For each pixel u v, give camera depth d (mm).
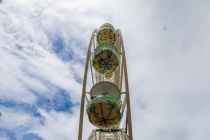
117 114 28250
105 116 28344
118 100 28297
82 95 28047
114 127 30109
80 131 25203
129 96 26219
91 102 28016
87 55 32406
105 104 27531
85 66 30953
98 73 35812
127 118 25484
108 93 29094
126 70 28531
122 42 32875
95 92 29281
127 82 27391
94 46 35781
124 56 30422
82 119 25984
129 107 25281
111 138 29391
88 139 29406
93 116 28516
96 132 29938
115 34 36875
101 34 37125
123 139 27922
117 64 34094
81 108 26906
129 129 23891
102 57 33781
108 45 33844
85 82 29203
